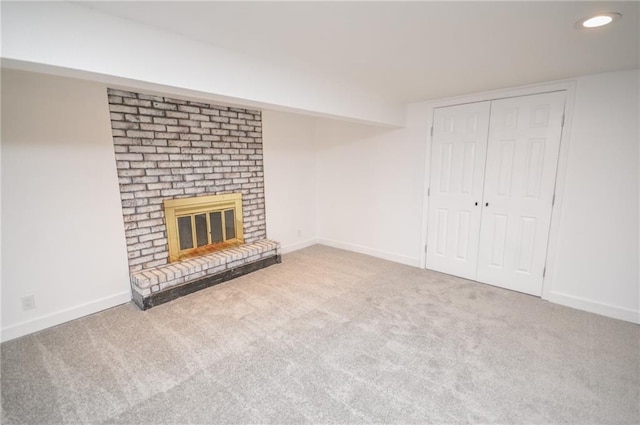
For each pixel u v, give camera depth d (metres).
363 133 4.29
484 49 1.94
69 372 2.01
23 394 1.83
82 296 2.71
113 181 2.79
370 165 4.29
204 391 1.85
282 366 2.08
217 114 3.53
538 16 1.48
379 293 3.20
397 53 2.04
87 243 2.70
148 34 1.65
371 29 1.66
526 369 2.03
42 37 1.35
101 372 2.02
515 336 2.40
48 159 2.42
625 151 2.51
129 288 3.00
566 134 2.76
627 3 1.34
